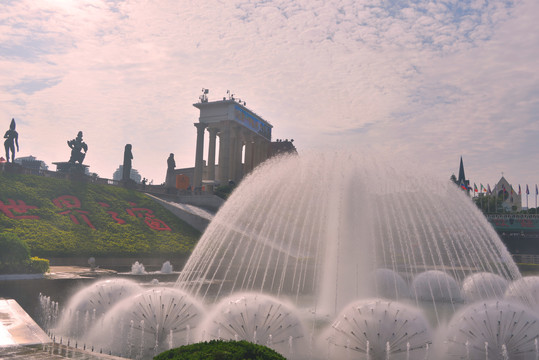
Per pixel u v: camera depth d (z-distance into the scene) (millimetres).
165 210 64000
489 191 95312
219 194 82625
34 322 15297
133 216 57312
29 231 43250
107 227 51094
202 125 102750
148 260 47250
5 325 14656
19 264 30672
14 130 58156
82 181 62562
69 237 45219
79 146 66438
